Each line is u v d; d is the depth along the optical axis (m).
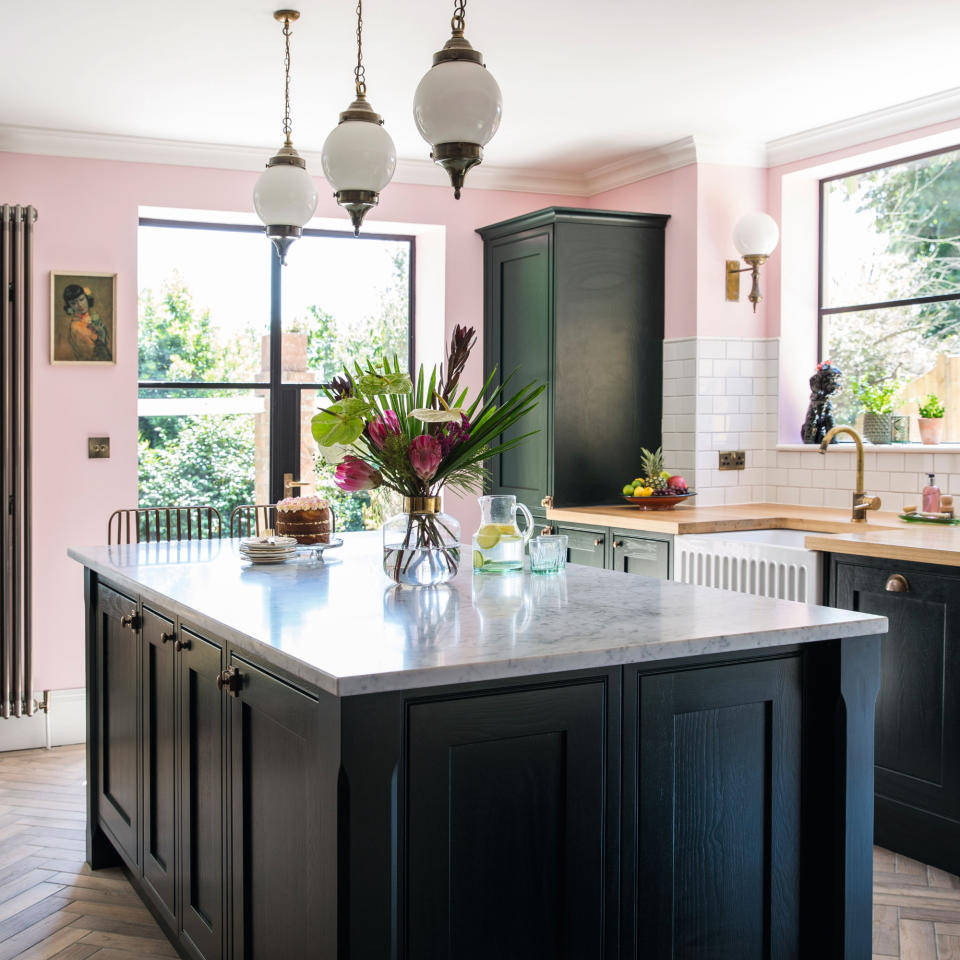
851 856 2.05
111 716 3.12
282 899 1.90
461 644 1.80
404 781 1.67
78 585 4.80
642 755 1.89
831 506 4.88
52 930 2.90
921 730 3.28
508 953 1.77
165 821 2.61
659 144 5.06
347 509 5.66
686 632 1.91
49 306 4.72
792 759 2.06
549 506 5.07
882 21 3.52
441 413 2.35
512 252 5.33
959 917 2.93
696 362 5.02
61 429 4.76
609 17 3.47
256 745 2.02
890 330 4.81
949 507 4.08
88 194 4.81
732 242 5.09
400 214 5.39
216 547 3.42
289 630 1.94
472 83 2.34
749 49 3.79
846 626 2.00
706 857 1.97
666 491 4.79
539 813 1.79
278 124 4.67
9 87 4.14
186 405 5.35
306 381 5.56
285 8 3.36
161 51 3.76
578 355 5.07
